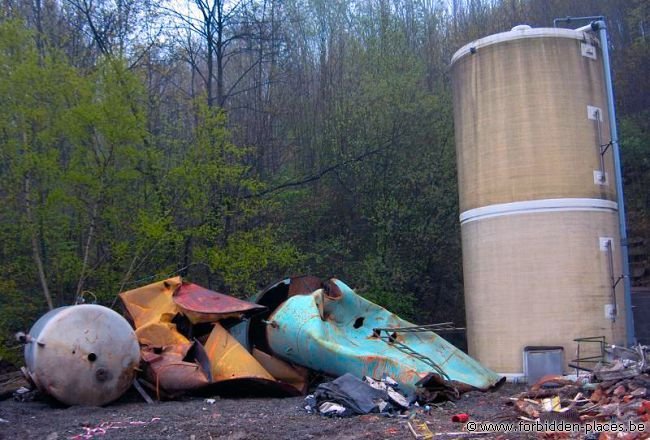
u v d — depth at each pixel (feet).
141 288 42.60
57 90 49.93
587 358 42.52
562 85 46.29
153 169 55.83
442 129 71.61
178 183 56.75
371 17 84.99
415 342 42.45
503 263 45.85
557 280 44.42
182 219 58.65
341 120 74.13
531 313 44.57
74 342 34.12
